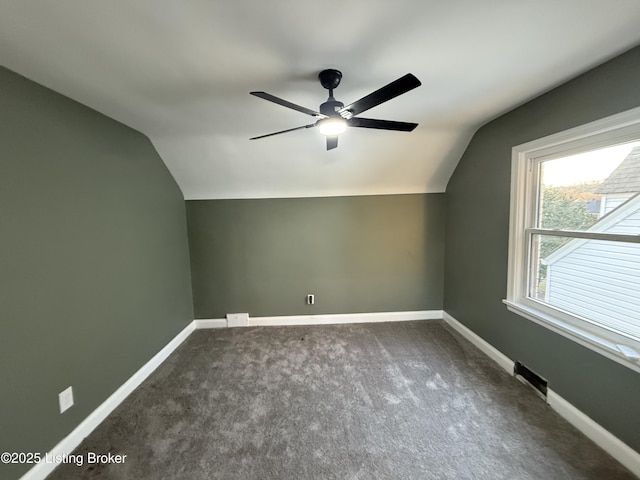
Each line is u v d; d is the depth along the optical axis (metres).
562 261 2.03
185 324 3.39
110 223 2.20
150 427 1.95
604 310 1.75
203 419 2.02
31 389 1.56
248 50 1.39
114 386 2.18
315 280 3.64
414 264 3.65
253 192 3.47
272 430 1.90
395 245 3.63
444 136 2.87
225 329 3.56
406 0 1.08
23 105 1.56
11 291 1.47
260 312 3.65
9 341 1.46
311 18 1.17
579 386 1.81
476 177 2.88
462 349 2.92
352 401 2.17
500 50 1.45
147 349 2.61
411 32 1.29
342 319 3.66
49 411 1.65
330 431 1.88
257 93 1.41
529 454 1.66
